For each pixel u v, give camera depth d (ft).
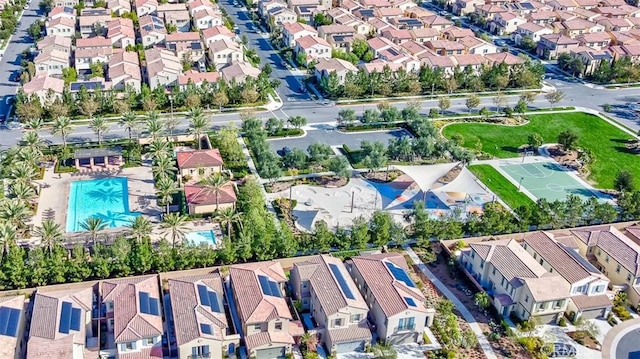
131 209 453.58
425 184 451.94
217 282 356.59
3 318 318.86
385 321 331.98
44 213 444.14
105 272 369.91
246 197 452.35
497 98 647.56
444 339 341.62
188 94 611.47
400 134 590.14
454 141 554.05
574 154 568.41
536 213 442.50
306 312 360.69
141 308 328.08
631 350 342.85
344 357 329.93
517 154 564.30
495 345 342.03
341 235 410.52
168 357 319.06
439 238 424.87
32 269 362.12
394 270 368.89
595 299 364.38
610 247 401.49
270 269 369.09
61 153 523.70
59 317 320.29
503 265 371.97
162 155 483.51
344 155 542.98
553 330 355.56
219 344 314.55
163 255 379.76
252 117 568.41
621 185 500.74
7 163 478.59
